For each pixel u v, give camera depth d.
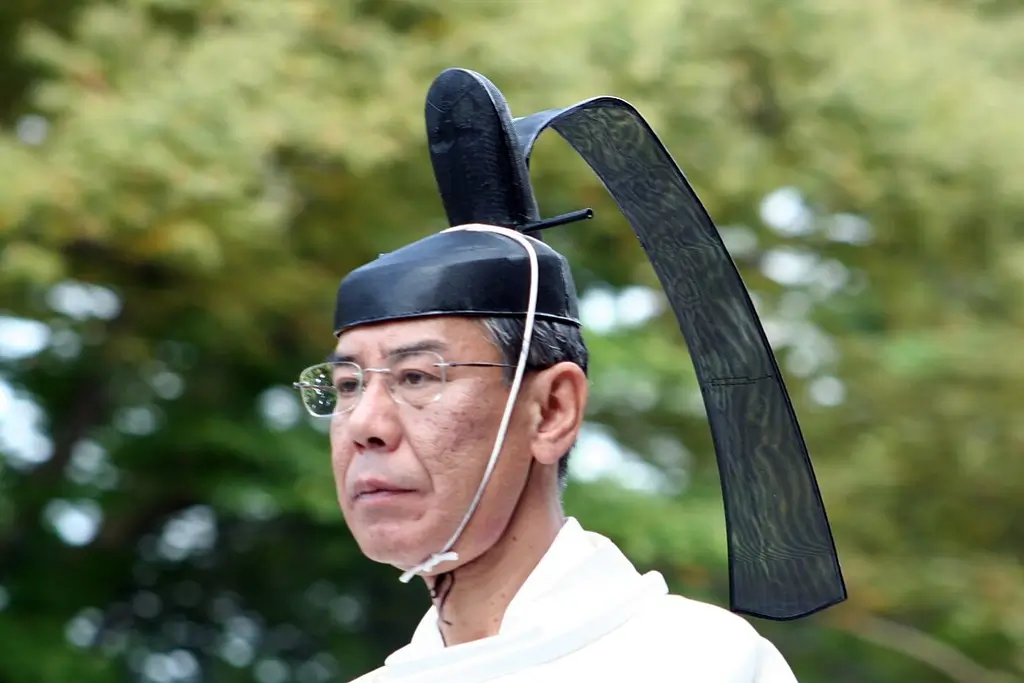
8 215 8.05
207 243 8.31
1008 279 11.24
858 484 11.30
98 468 10.94
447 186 3.15
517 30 9.11
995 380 11.06
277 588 11.97
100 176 8.10
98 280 9.30
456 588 2.95
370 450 2.85
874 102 10.49
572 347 3.00
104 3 9.43
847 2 10.88
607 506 10.04
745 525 3.21
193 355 10.55
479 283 2.86
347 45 9.01
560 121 3.29
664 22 9.55
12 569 10.83
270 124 8.36
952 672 11.74
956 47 11.64
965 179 10.70
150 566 11.73
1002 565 11.66
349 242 9.71
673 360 10.70
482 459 2.83
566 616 2.86
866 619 11.89
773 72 10.64
